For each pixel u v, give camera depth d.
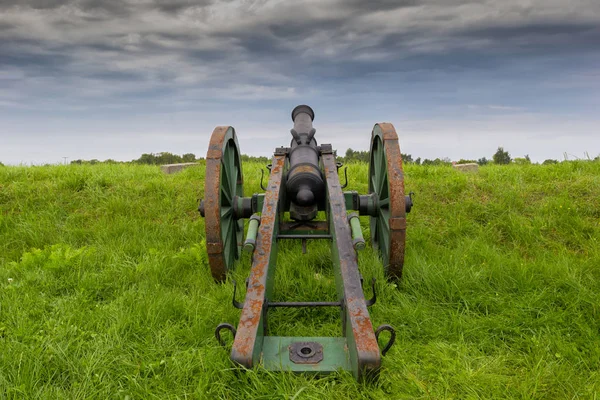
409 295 3.72
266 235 3.37
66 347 2.83
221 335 3.07
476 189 6.57
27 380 2.55
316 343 2.68
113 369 2.73
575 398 2.48
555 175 7.04
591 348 2.94
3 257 5.13
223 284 3.83
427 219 5.83
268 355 2.60
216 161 3.77
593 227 5.34
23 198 6.74
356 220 3.35
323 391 2.37
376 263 4.10
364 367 2.32
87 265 4.47
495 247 4.93
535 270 4.07
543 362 2.79
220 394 2.46
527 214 5.85
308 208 4.31
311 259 4.55
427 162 9.38
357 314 2.59
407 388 2.53
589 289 3.74
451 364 2.74
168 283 4.09
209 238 3.72
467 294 3.69
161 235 5.52
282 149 4.81
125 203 6.51
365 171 8.16
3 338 3.09
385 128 3.95
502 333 3.16
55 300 3.69
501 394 2.50
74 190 6.99
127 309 3.37
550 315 3.31
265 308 2.86
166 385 2.57
